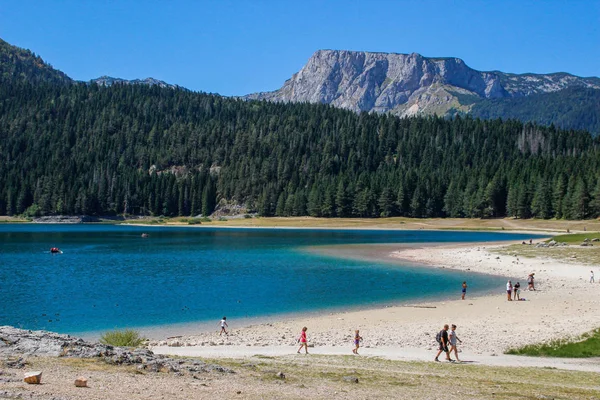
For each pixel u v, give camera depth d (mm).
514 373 22594
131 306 45406
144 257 86562
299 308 44656
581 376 22328
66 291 52875
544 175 182625
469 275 64500
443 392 17906
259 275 64938
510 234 147500
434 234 151375
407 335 33469
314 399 16078
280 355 26984
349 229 182250
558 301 45219
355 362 24688
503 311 41250
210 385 16922
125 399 14109
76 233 154500
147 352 21234
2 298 48812
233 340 32531
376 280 60656
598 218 163875
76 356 18938
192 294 51438
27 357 18156
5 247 104125
